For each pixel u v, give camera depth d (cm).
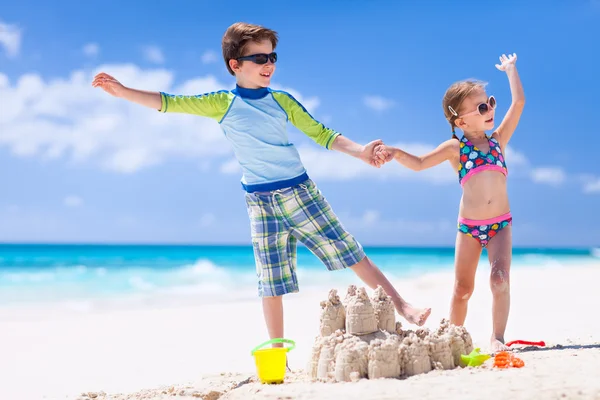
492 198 500
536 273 1766
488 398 293
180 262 2583
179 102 479
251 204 480
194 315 992
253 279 1839
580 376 327
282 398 326
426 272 2078
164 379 542
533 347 475
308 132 499
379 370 355
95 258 2842
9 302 1262
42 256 3009
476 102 508
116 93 465
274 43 498
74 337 786
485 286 1295
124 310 1105
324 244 471
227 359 634
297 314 936
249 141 480
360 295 386
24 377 564
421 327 438
